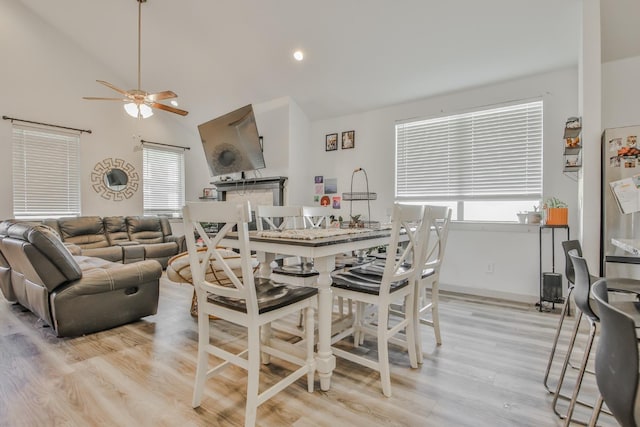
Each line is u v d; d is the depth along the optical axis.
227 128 4.77
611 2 2.71
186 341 2.43
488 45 3.23
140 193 5.79
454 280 3.95
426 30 3.22
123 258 4.79
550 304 3.36
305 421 1.51
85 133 5.18
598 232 2.70
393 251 1.75
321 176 5.10
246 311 1.46
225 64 4.56
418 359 2.11
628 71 3.07
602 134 2.73
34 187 4.75
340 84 4.28
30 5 4.57
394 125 4.45
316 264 1.81
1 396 1.70
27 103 4.65
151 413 1.57
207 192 6.55
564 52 3.16
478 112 3.86
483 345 2.36
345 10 3.26
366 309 2.97
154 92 5.62
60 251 2.44
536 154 3.53
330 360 1.79
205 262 1.59
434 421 1.52
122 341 2.42
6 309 3.17
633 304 1.41
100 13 4.37
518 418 1.54
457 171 3.99
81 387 1.79
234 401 1.67
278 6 3.44
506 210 3.74
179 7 3.88
